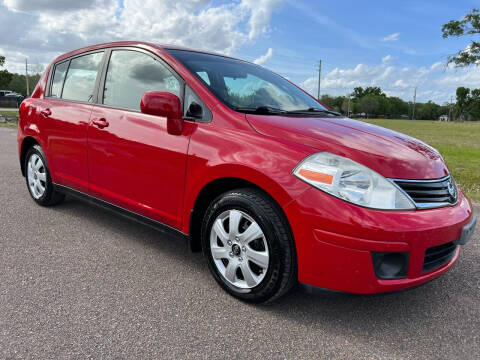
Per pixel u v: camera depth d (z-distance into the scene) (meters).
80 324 2.12
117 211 3.23
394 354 2.02
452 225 2.18
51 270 2.75
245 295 2.39
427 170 2.30
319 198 2.07
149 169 2.83
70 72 3.81
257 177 2.23
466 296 2.67
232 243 2.42
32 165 4.18
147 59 3.10
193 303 2.41
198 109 2.67
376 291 2.06
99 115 3.24
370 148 2.27
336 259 2.05
